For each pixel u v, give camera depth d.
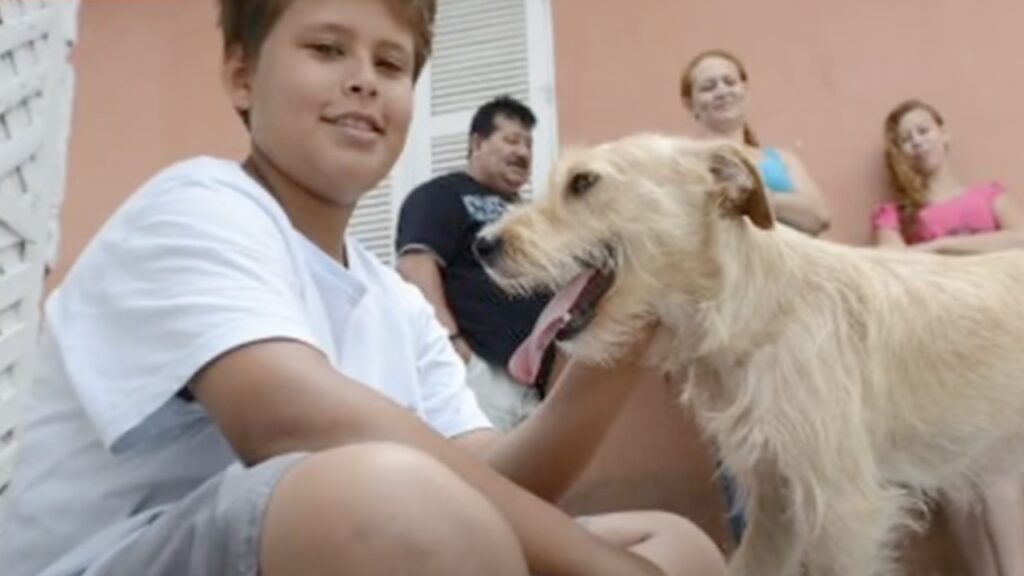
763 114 4.70
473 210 3.64
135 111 5.36
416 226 3.61
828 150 4.60
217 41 5.37
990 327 2.18
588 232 2.03
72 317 1.21
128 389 1.12
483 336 3.42
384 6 1.46
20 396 1.21
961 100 4.54
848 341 2.01
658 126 4.77
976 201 4.14
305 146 1.44
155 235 1.21
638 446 2.88
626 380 1.52
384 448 0.88
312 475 0.87
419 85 5.12
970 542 2.67
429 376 1.71
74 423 1.22
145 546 1.01
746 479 2.03
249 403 1.06
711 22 4.85
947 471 2.20
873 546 1.93
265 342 1.09
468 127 4.99
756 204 1.96
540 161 4.78
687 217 2.02
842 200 4.53
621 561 1.14
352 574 0.82
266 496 0.88
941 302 2.17
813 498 1.91
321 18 1.43
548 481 1.48
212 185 1.29
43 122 1.29
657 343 2.06
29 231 1.24
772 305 1.99
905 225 4.22
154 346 1.13
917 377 2.10
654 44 4.88
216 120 5.29
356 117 1.44
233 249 1.19
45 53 1.31
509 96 4.44
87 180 5.29
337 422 1.05
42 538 1.19
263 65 1.46
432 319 1.79
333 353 1.40
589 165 2.07
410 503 0.83
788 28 4.77
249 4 1.47
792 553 2.00
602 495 2.89
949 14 4.65
